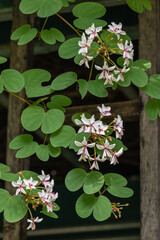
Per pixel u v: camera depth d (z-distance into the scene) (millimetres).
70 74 2709
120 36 2758
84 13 2773
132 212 8062
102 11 2770
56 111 2619
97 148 2619
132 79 2646
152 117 2756
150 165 3936
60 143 2605
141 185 3932
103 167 8109
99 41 2600
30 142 2713
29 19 4480
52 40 2789
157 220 3828
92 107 4113
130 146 7898
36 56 5387
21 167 4242
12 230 4094
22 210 2545
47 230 7973
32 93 2719
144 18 4211
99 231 8039
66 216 8117
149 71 4090
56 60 5176
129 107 4074
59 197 8219
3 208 2512
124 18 4832
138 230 8023
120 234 8031
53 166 8617
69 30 4621
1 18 5332
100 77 2592
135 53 5043
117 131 2676
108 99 5164
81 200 2590
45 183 2617
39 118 2613
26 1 2654
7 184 4129
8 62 5449
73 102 5012
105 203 2564
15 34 2826
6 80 2639
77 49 2648
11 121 4340
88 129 2533
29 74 2768
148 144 3973
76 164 8023
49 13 2609
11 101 4367
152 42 4156
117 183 2646
